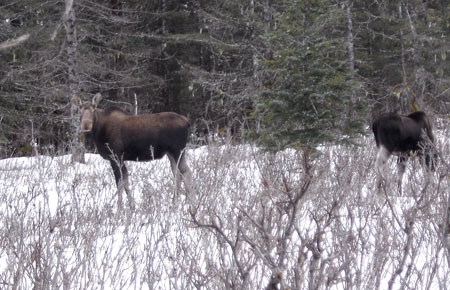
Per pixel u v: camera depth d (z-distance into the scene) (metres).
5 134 40.41
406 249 6.89
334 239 8.06
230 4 39.69
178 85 52.28
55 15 37.03
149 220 12.63
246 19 36.34
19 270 8.05
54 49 35.53
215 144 24.39
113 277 8.62
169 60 51.75
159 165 24.89
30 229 11.37
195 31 51.97
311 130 20.89
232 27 38.78
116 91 51.66
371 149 23.83
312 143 20.22
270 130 21.41
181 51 51.12
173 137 19.14
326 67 21.45
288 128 21.28
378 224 8.66
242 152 23.84
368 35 47.72
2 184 21.84
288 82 21.56
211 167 18.38
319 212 10.45
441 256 9.33
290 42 21.83
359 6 46.97
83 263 8.61
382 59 45.72
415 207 7.43
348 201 10.95
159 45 50.94
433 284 8.26
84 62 36.09
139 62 50.69
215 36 45.19
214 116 48.84
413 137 19.77
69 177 24.14
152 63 53.59
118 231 12.59
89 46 43.28
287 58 20.97
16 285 7.95
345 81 21.66
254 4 38.31
